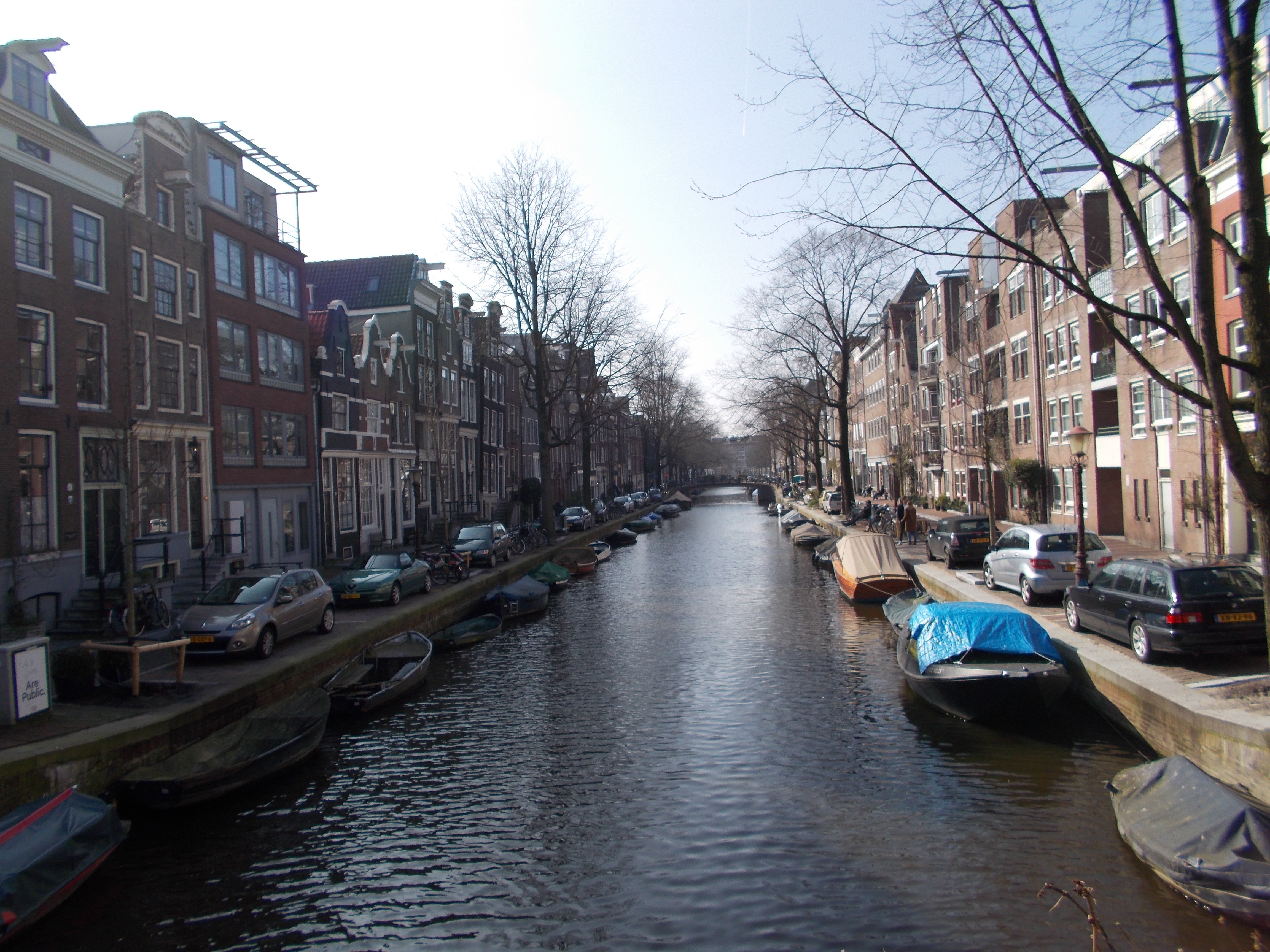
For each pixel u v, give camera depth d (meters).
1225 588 10.69
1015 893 7.19
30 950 6.89
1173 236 21.95
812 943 6.61
